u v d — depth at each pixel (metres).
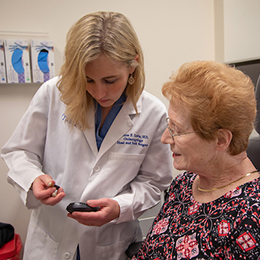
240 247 0.73
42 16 1.82
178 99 0.84
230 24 2.19
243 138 0.82
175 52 2.17
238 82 0.79
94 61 0.96
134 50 1.05
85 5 1.89
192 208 0.93
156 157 1.31
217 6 2.21
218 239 0.78
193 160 0.86
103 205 1.11
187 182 1.04
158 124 1.28
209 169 0.88
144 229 2.01
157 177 1.34
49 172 1.30
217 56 2.28
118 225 1.30
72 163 1.22
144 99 1.29
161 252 0.93
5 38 1.77
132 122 1.25
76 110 1.10
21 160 1.23
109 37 0.95
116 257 1.31
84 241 1.25
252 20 2.25
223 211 0.81
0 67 1.74
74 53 0.98
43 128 1.28
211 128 0.79
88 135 1.21
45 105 1.26
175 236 0.91
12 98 1.85
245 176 0.85
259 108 0.99
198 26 2.21
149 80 2.14
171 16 2.12
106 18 1.00
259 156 1.05
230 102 0.76
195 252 0.82
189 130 0.84
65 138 1.23
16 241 1.80
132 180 1.37
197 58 2.25
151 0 2.04
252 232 0.72
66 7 1.86
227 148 0.84
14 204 1.94
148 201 1.29
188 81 0.82
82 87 0.99
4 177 1.90
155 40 2.10
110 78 1.01
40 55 1.79
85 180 1.23
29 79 1.79
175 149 0.90
